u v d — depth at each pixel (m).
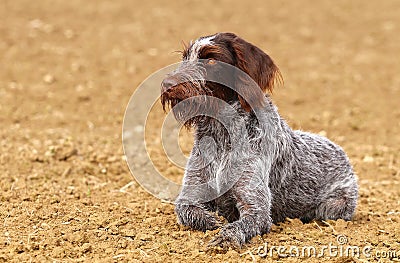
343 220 13.99
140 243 12.64
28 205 14.85
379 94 30.27
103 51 35.69
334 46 38.50
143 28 40.59
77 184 17.22
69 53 34.91
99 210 14.75
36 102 27.12
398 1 49.12
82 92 28.64
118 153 20.34
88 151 20.17
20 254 12.09
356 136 24.41
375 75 33.31
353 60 35.88
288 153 13.95
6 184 16.48
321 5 48.22
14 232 13.15
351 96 29.81
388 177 19.36
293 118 26.06
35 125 24.16
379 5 48.16
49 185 16.72
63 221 13.84
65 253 12.19
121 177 18.14
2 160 18.81
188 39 38.47
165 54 35.41
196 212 13.20
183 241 12.69
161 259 11.88
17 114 25.27
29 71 31.52
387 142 23.59
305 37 40.12
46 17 41.56
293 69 33.97
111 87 29.70
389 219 14.75
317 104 28.55
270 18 44.38
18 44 35.69
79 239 12.70
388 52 37.62
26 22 40.00
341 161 14.84
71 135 22.55
